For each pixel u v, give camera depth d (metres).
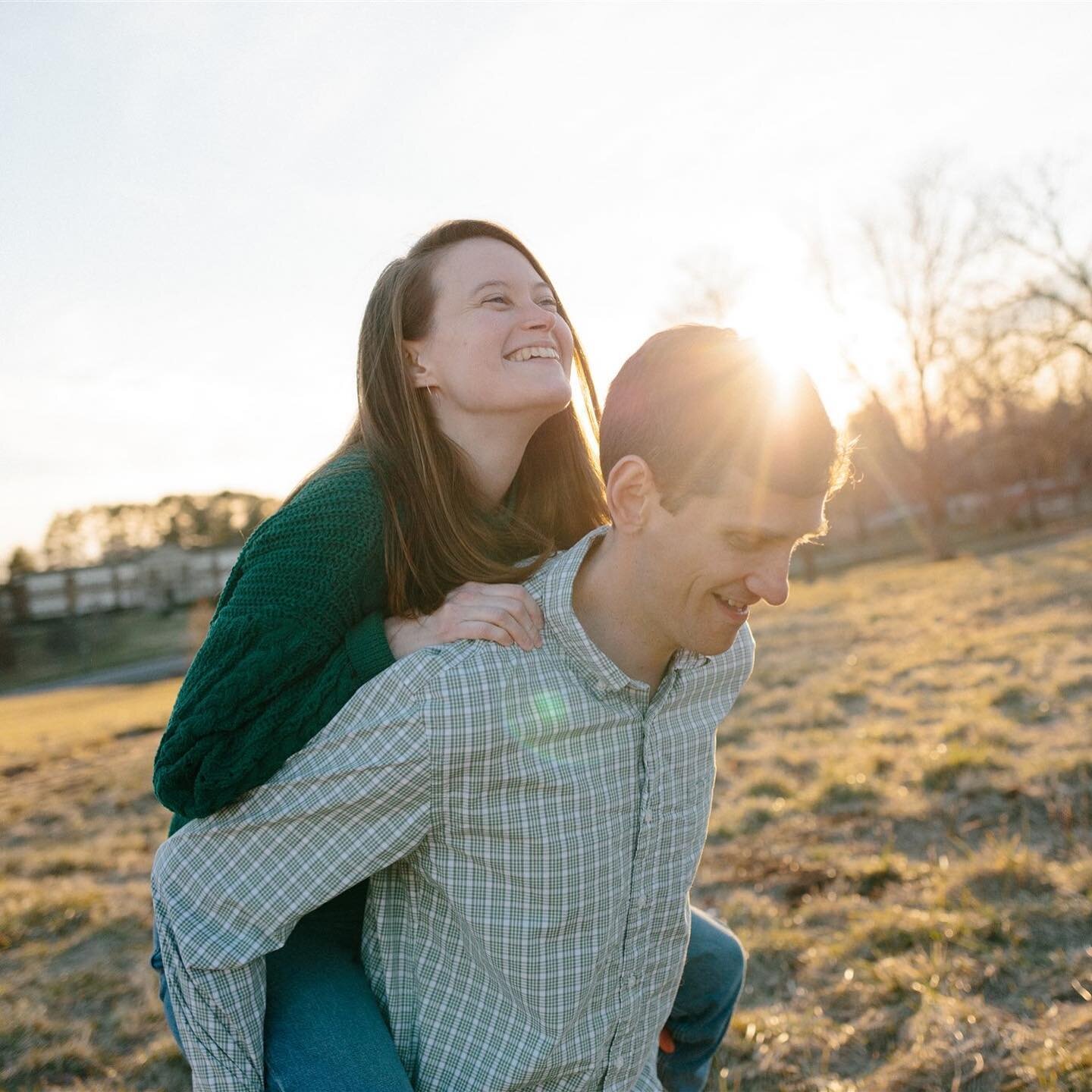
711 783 1.56
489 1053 1.40
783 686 8.67
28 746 13.33
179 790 1.32
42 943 4.32
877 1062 2.62
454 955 1.43
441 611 1.43
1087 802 4.14
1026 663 7.66
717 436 1.18
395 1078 1.36
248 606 1.42
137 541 64.75
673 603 1.31
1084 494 42.56
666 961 1.52
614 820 1.38
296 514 1.51
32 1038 3.35
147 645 50.56
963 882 3.52
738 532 1.21
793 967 3.21
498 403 1.65
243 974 1.40
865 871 3.83
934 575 19.14
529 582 1.45
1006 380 30.38
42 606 58.88
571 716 1.33
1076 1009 2.59
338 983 1.49
